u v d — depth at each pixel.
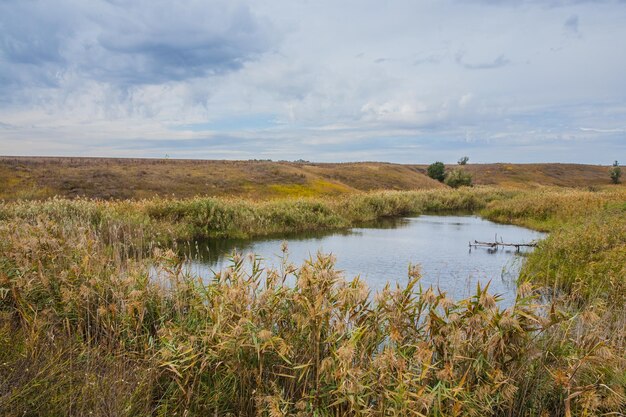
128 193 33.97
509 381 3.51
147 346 4.36
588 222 15.32
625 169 122.00
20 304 4.99
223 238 17.64
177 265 5.39
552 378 3.67
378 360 3.19
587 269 8.95
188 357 3.75
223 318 4.00
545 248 12.23
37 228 7.26
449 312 3.72
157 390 4.02
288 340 3.88
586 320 3.70
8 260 6.15
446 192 41.91
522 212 27.19
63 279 5.24
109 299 5.36
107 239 12.15
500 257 14.33
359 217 26.34
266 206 22.84
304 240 17.81
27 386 3.33
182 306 5.22
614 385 3.49
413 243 17.36
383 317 3.96
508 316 3.42
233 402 3.88
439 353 3.65
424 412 3.26
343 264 13.03
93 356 4.11
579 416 3.52
